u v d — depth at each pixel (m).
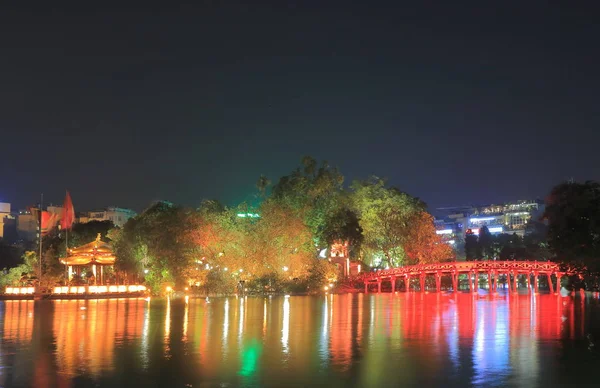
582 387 30.00
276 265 122.44
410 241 153.25
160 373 33.03
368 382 31.06
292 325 55.62
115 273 118.88
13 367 34.50
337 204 154.00
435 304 89.31
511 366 34.81
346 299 104.62
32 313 69.50
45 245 151.25
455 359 37.00
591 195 69.56
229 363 35.78
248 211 126.50
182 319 61.56
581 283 102.69
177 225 110.75
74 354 38.72
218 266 116.38
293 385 30.47
